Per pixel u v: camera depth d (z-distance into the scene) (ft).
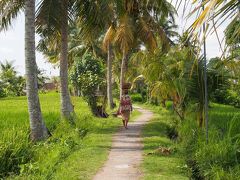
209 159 30.48
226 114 59.52
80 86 73.82
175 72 55.21
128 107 53.01
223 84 40.52
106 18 50.57
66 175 26.63
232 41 12.98
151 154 33.94
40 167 29.40
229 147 30.83
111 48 96.53
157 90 59.82
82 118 59.31
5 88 204.13
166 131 53.88
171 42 83.30
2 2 46.93
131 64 125.59
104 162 30.96
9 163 32.91
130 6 72.74
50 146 38.22
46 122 55.01
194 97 43.80
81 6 53.16
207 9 12.48
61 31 55.31
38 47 57.82
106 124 58.44
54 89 244.63
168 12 70.74
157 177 25.94
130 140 42.39
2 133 38.50
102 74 142.41
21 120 54.54
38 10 47.73
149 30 75.82
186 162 31.94
